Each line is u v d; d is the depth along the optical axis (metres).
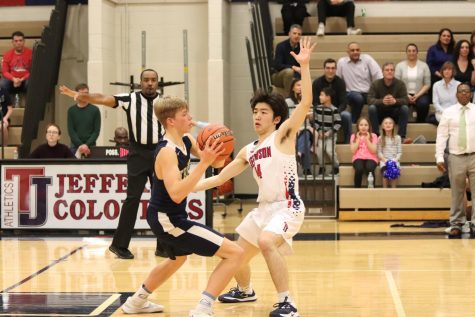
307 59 6.35
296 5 17.59
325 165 14.82
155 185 6.38
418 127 15.15
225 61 17.31
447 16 17.89
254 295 7.30
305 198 14.26
